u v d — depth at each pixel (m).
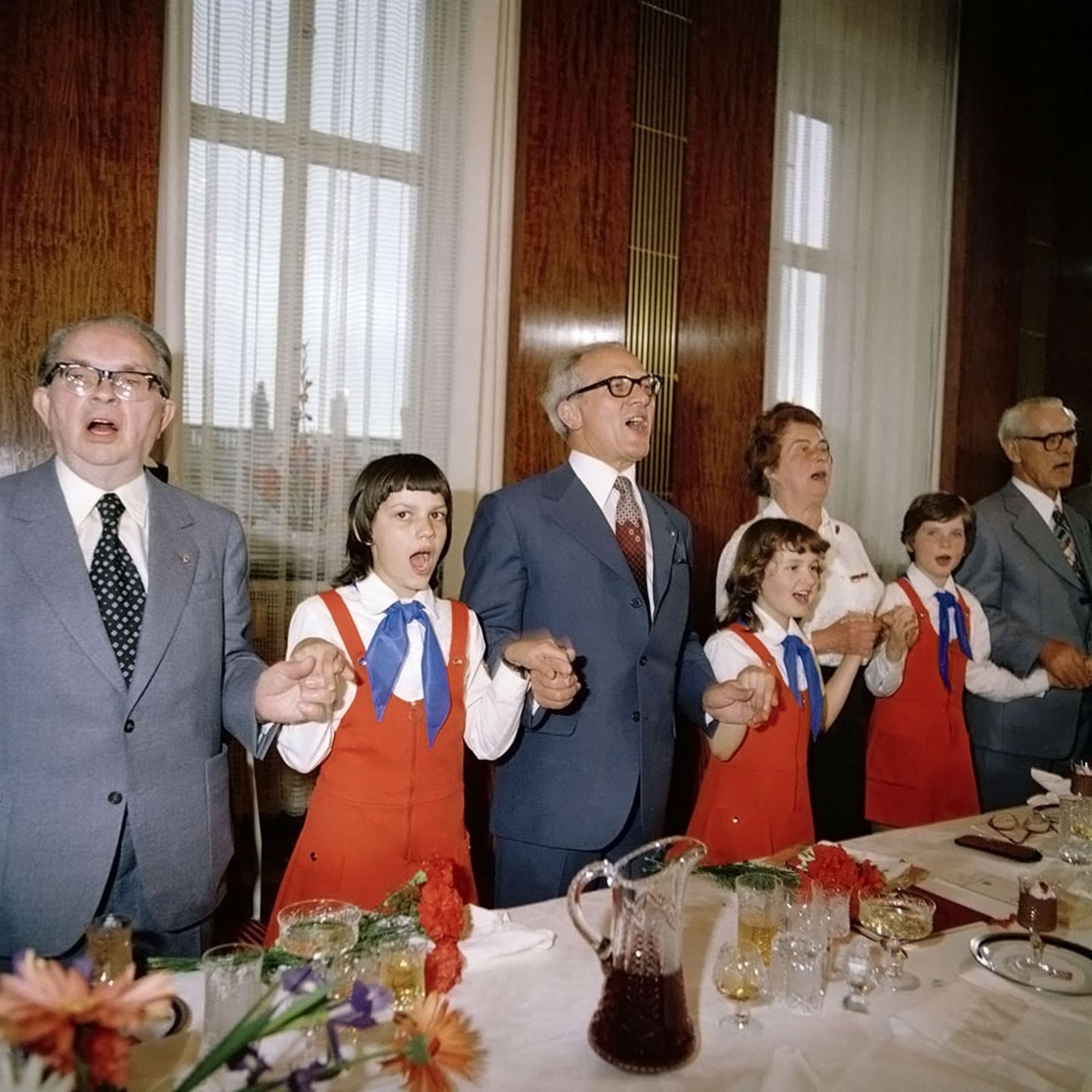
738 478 3.70
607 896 1.59
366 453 2.97
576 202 3.24
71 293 2.41
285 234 2.80
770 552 2.29
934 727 2.69
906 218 4.26
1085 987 1.30
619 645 2.02
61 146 2.38
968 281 4.32
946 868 1.76
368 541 1.87
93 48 2.41
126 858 1.60
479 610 2.02
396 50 2.99
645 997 1.09
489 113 3.15
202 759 1.68
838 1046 1.16
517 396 3.16
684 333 3.53
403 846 1.76
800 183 3.93
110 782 1.55
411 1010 1.13
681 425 3.55
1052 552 3.04
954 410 4.34
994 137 4.36
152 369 1.61
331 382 2.90
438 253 3.08
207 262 2.67
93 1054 0.74
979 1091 1.07
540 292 3.18
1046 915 1.43
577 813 1.97
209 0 2.67
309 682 1.54
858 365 4.12
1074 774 2.02
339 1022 0.92
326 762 1.80
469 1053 1.06
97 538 1.62
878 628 2.52
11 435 2.35
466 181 3.12
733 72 3.61
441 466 3.12
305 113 2.83
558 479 2.14
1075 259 4.67
